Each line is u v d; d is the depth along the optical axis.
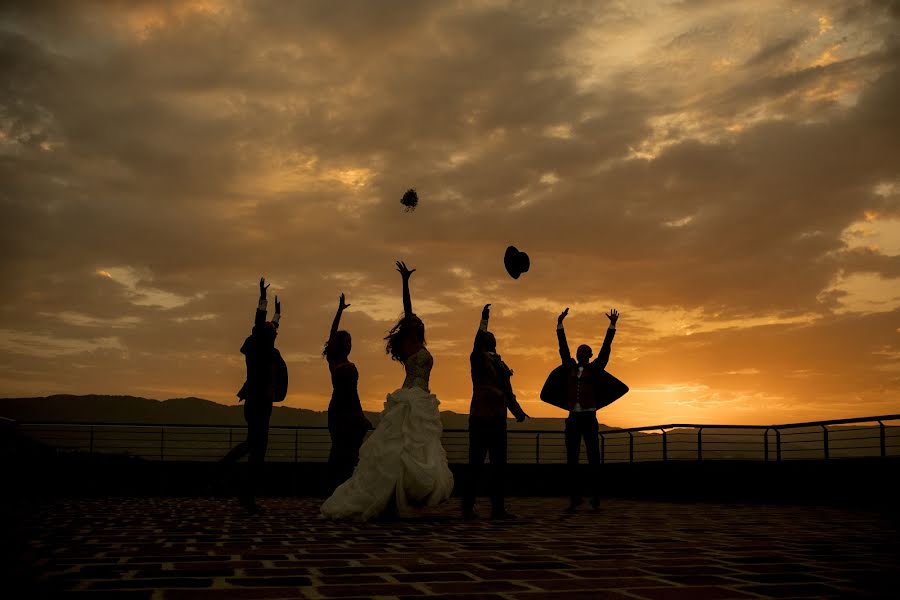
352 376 8.18
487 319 7.84
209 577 3.35
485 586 3.17
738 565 3.88
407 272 7.75
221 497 11.94
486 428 7.43
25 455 11.14
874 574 3.58
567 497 13.61
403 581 3.29
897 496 9.12
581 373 9.02
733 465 11.59
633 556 4.23
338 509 6.84
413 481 6.89
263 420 7.80
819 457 10.62
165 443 12.44
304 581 3.27
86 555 4.09
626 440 13.92
